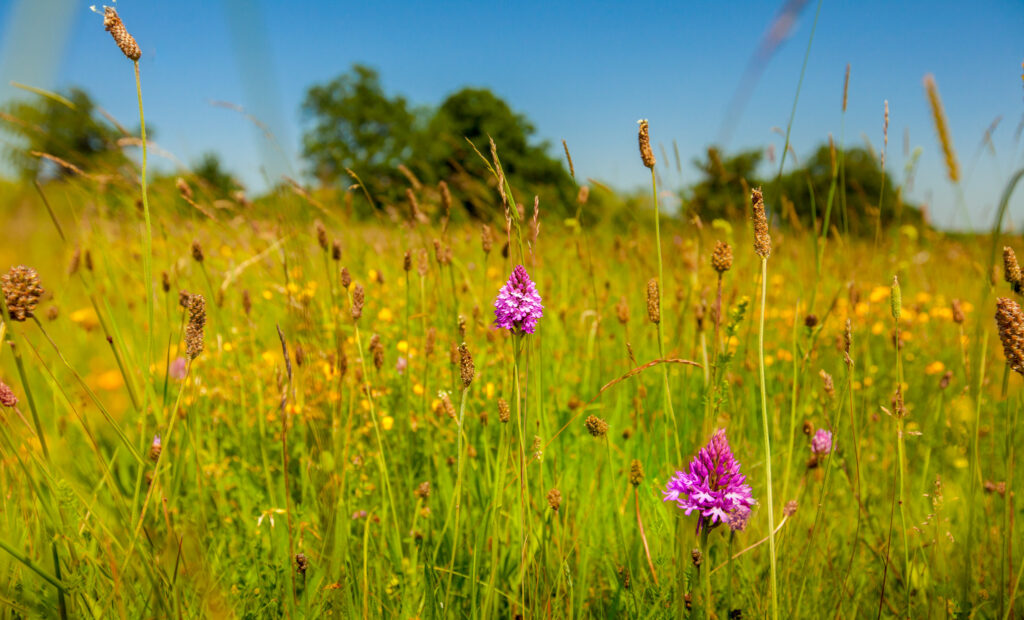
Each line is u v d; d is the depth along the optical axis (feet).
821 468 1.69
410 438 2.05
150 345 1.25
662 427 1.90
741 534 1.55
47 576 1.12
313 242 2.48
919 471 2.07
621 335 2.84
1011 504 1.37
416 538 1.69
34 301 1.13
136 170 2.81
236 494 1.85
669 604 1.46
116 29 1.09
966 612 1.47
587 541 1.62
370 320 2.80
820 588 1.57
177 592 1.21
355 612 1.38
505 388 2.04
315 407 1.40
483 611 1.33
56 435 1.61
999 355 2.48
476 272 3.38
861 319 3.03
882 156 1.76
